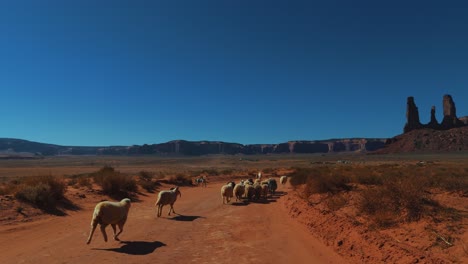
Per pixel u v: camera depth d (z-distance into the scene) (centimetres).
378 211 1177
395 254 847
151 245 1089
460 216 1040
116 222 1110
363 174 2112
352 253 965
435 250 838
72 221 1473
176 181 3800
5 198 1554
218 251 1033
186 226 1412
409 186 1195
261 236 1235
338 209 1436
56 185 1809
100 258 932
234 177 5262
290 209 1797
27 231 1246
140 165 14425
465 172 2480
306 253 1013
